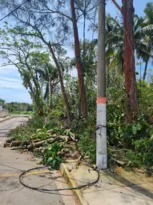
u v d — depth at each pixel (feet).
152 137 18.60
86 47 45.88
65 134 29.68
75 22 35.37
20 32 50.29
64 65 58.85
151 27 56.24
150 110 24.32
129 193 12.73
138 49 60.49
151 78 42.86
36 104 79.10
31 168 18.61
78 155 20.71
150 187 13.65
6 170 17.89
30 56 73.87
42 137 27.91
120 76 39.45
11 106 197.06
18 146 28.25
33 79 79.97
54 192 13.42
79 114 36.63
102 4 17.49
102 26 17.47
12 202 11.88
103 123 17.30
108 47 61.67
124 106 24.31
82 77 34.01
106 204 11.34
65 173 16.34
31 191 13.47
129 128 21.34
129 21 24.49
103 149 17.17
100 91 17.42
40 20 39.81
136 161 17.79
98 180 14.79
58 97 52.65
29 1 34.94
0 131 50.37
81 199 11.91
